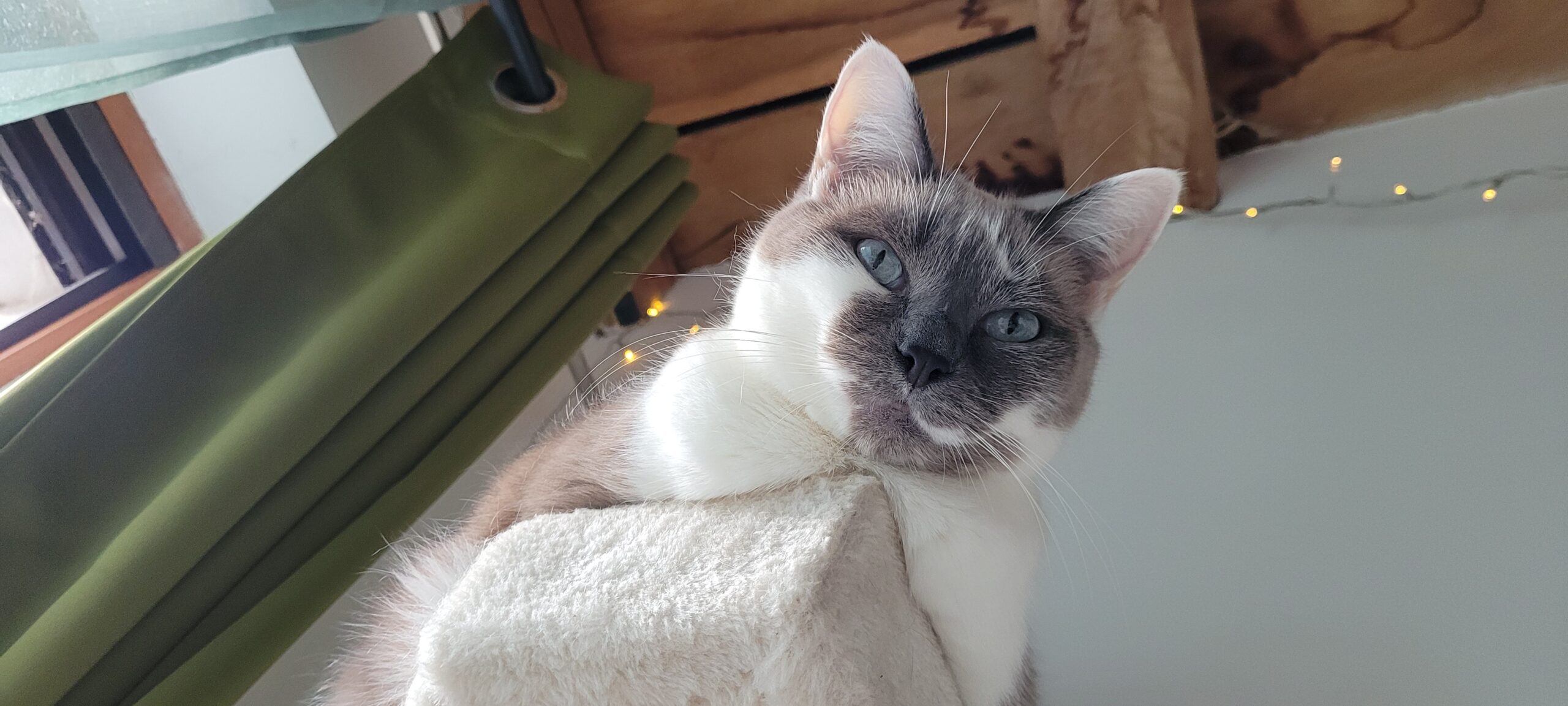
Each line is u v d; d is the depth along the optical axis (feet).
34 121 1.08
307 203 0.89
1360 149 1.37
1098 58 1.25
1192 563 1.08
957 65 1.40
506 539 0.66
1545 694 0.89
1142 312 1.32
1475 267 1.18
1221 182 1.42
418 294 0.82
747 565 0.59
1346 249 1.27
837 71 1.42
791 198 1.07
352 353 0.78
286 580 0.81
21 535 0.72
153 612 0.73
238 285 0.84
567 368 1.53
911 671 0.65
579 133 0.98
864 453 0.77
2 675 0.64
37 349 1.02
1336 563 1.03
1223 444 1.16
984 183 1.53
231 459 0.72
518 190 0.91
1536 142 1.24
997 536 0.75
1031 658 0.96
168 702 0.72
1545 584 0.94
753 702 0.58
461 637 0.57
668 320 1.59
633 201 1.09
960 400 0.75
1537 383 1.06
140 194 1.19
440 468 0.92
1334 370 1.17
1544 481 1.00
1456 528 1.01
